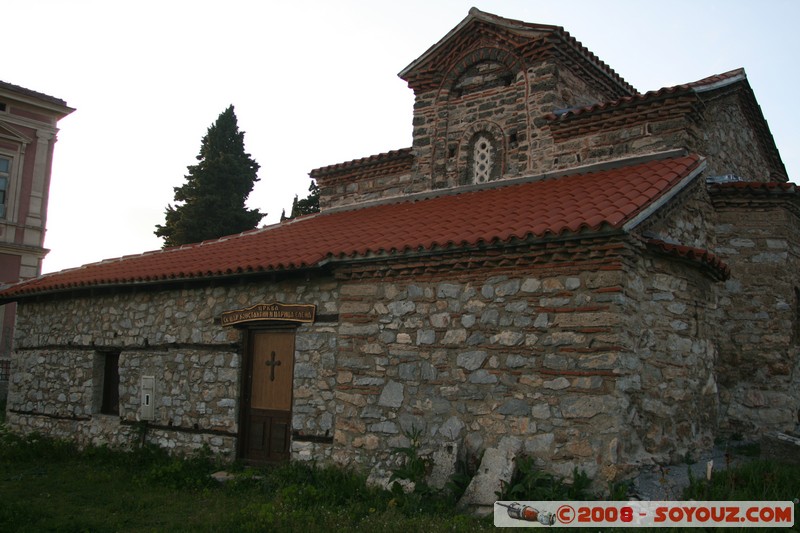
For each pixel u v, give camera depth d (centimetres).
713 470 795
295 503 791
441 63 1323
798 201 1086
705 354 945
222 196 3016
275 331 1052
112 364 1319
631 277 774
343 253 920
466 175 1270
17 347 1499
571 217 800
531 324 788
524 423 774
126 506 846
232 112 3209
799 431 1057
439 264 859
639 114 1066
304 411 970
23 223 2705
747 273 1078
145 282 1167
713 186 1066
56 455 1227
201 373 1115
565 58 1212
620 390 730
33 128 2770
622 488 696
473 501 732
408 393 867
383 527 674
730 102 1220
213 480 959
